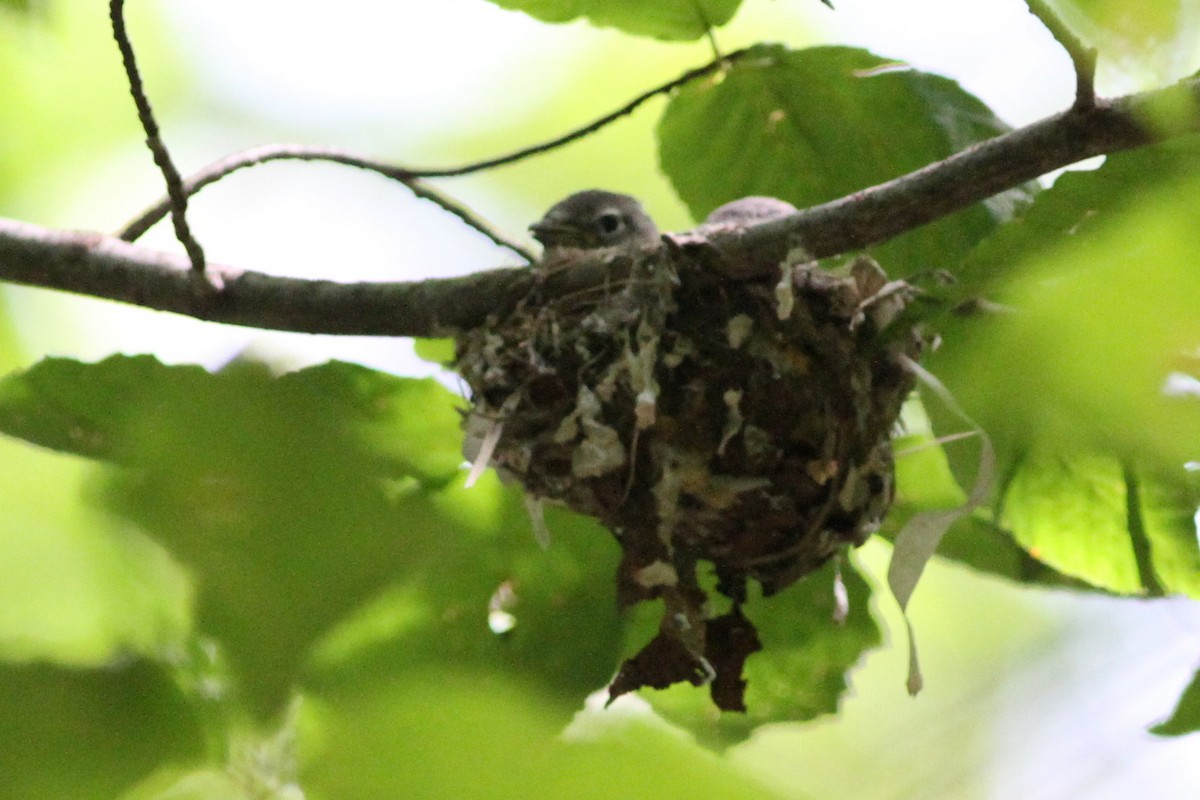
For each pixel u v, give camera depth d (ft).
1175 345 10.36
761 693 28.12
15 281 25.95
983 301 17.84
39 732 11.47
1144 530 25.38
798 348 24.48
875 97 28.14
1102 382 10.75
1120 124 18.90
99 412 18.15
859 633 28.09
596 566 24.95
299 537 11.25
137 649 11.90
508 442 24.45
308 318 25.55
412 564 11.40
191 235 24.89
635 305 24.59
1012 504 26.55
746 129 28.94
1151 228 10.37
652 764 9.60
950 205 21.95
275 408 11.55
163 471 11.33
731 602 27.48
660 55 44.68
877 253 28.63
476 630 21.71
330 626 11.26
